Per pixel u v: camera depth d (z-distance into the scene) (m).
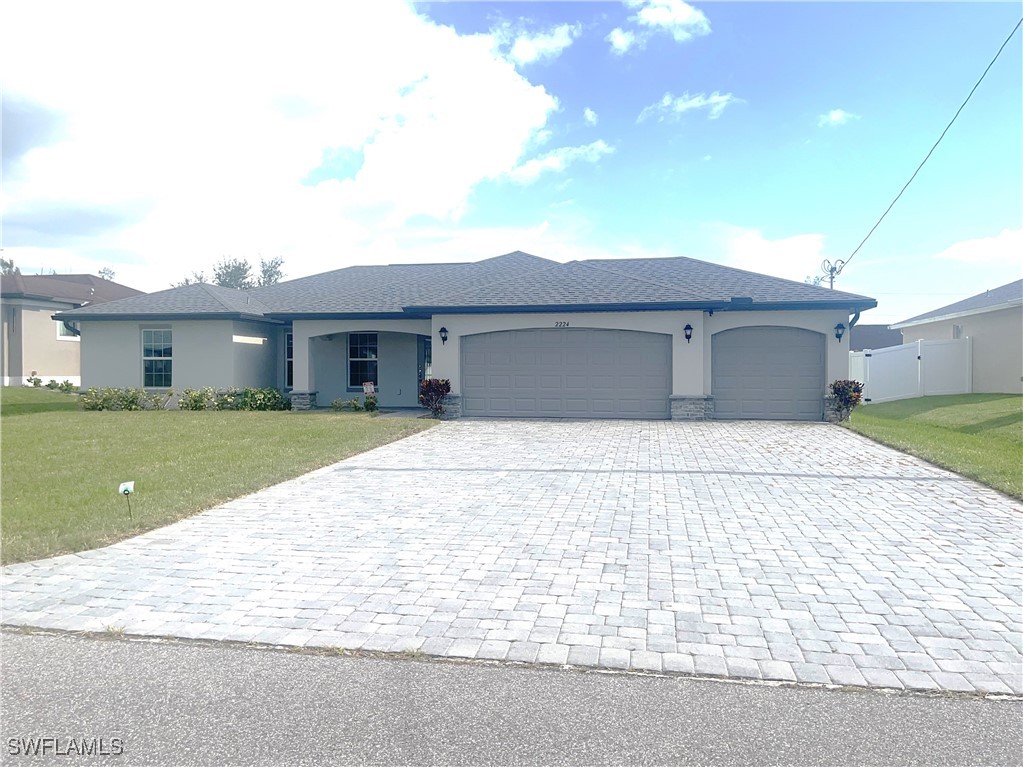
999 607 4.43
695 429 14.05
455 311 16.30
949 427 15.02
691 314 15.74
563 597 4.67
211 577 5.14
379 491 8.20
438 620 4.28
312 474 9.30
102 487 8.23
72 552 5.80
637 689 3.39
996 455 10.23
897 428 14.05
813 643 3.90
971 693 3.32
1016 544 5.86
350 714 3.19
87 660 3.78
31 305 26.50
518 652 3.81
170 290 21.77
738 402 16.34
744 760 2.78
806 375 16.11
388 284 21.02
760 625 4.16
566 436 13.00
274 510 7.28
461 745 2.92
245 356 20.27
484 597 4.68
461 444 12.00
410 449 11.46
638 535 6.23
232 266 52.38
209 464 9.77
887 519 6.74
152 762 2.82
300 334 19.05
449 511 7.19
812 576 5.07
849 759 2.79
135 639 4.06
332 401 19.78
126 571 5.30
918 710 3.17
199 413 18.05
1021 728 3.01
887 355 22.16
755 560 5.47
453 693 3.37
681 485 8.44
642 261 20.22
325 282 21.98
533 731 3.02
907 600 4.57
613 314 16.03
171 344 19.92
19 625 4.29
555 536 6.21
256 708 3.25
